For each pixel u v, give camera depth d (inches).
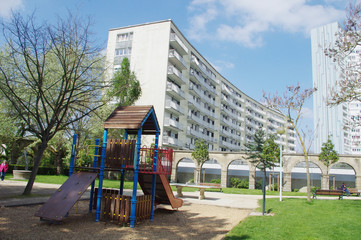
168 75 1651.1
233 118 2706.7
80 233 307.6
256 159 1434.5
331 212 483.2
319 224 377.4
